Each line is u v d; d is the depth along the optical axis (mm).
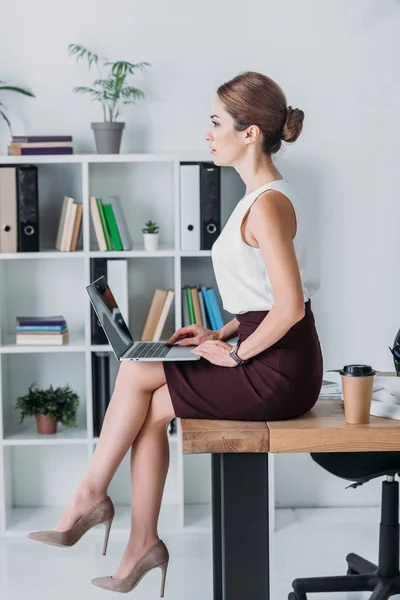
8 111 3961
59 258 4047
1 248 3758
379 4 3924
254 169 2295
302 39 3941
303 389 2244
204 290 3854
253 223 2193
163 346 2562
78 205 3795
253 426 2186
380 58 3947
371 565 3178
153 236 3832
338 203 4012
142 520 2502
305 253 2297
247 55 3945
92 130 3982
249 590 2219
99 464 2449
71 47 3926
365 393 2180
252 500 2205
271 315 2158
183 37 3938
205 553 3609
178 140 3988
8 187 3732
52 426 3926
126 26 3926
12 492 4121
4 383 3994
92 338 3883
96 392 3873
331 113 3973
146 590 3246
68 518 2457
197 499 4172
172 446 4129
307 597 3189
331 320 4066
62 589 3266
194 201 3771
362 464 2811
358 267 4043
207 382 2268
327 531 3830
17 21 3918
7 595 3213
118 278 3838
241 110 2258
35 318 3861
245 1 3922
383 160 3996
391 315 4066
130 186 4043
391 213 4020
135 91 3838
